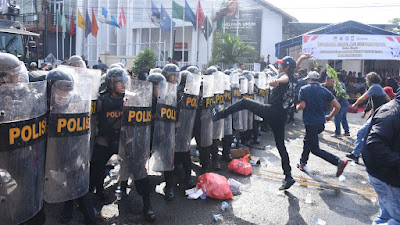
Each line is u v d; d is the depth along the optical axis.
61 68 2.74
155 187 4.86
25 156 2.29
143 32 29.28
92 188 4.13
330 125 11.43
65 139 2.70
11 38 8.30
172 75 4.11
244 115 7.03
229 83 6.00
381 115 2.67
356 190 5.06
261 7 25.56
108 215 3.89
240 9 25.86
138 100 3.55
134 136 3.55
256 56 21.02
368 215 4.17
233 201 4.45
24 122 2.26
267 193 4.79
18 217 2.30
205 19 22.23
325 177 5.66
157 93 3.91
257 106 4.76
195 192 4.56
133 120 3.53
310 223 3.88
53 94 2.60
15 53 8.36
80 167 2.86
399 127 2.60
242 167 5.59
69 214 3.64
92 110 3.47
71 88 2.68
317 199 4.64
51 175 2.68
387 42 15.80
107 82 3.44
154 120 4.04
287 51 19.42
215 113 5.02
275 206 4.34
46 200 2.69
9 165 2.20
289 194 4.79
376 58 15.98
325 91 5.53
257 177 5.50
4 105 2.13
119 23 23.70
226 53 20.25
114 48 30.08
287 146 7.99
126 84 3.44
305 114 5.60
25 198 2.33
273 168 6.05
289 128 10.74
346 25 16.94
